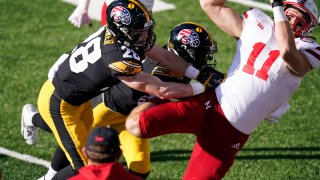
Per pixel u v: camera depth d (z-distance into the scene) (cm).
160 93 1775
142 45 1802
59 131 1966
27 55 3122
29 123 2206
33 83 2888
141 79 1784
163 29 3338
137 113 1761
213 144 1792
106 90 1912
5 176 2248
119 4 1767
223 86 1794
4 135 2511
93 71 1827
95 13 3509
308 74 2942
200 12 3516
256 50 1781
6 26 3406
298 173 2270
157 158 2384
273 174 2267
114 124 2114
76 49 1908
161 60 1883
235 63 1812
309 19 1789
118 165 1453
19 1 3662
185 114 1755
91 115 2027
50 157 2378
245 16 1836
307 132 2533
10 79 2919
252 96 1764
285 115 2656
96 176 1434
